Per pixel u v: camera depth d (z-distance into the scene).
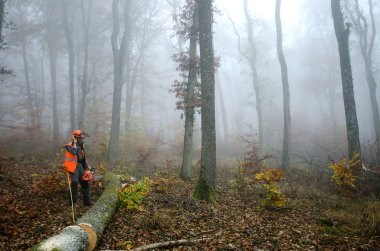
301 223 6.93
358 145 11.93
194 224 6.38
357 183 10.20
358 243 5.71
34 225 5.45
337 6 12.77
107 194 6.87
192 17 12.20
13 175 9.02
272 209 8.06
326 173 12.79
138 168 13.20
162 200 7.86
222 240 5.55
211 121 8.53
